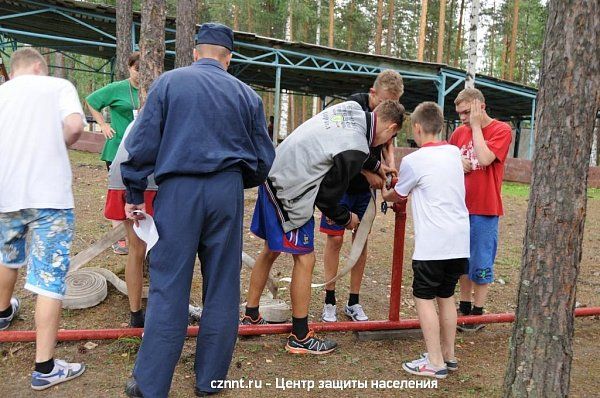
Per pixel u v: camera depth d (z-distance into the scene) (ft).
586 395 10.14
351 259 12.10
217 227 9.09
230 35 9.67
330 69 46.73
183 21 23.48
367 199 13.30
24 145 9.36
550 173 7.82
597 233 26.53
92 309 12.97
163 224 8.82
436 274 10.52
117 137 16.16
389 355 11.64
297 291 11.25
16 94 9.43
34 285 9.43
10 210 9.42
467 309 13.91
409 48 111.34
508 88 55.47
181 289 8.91
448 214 10.47
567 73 7.50
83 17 39.17
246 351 11.41
